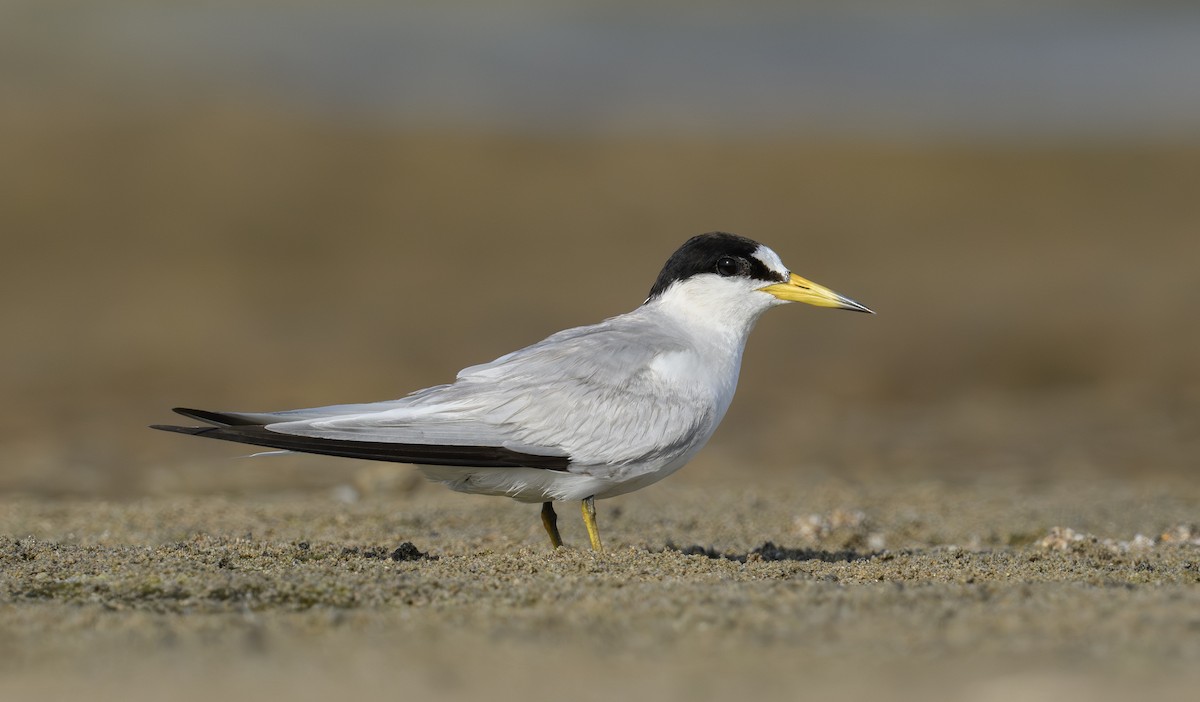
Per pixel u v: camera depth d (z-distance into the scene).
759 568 6.53
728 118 27.33
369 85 28.59
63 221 21.09
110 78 27.33
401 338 17.59
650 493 10.66
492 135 25.59
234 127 24.67
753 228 22.03
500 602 5.68
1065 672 4.55
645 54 32.12
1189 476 12.30
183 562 6.48
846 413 15.15
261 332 17.78
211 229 21.23
